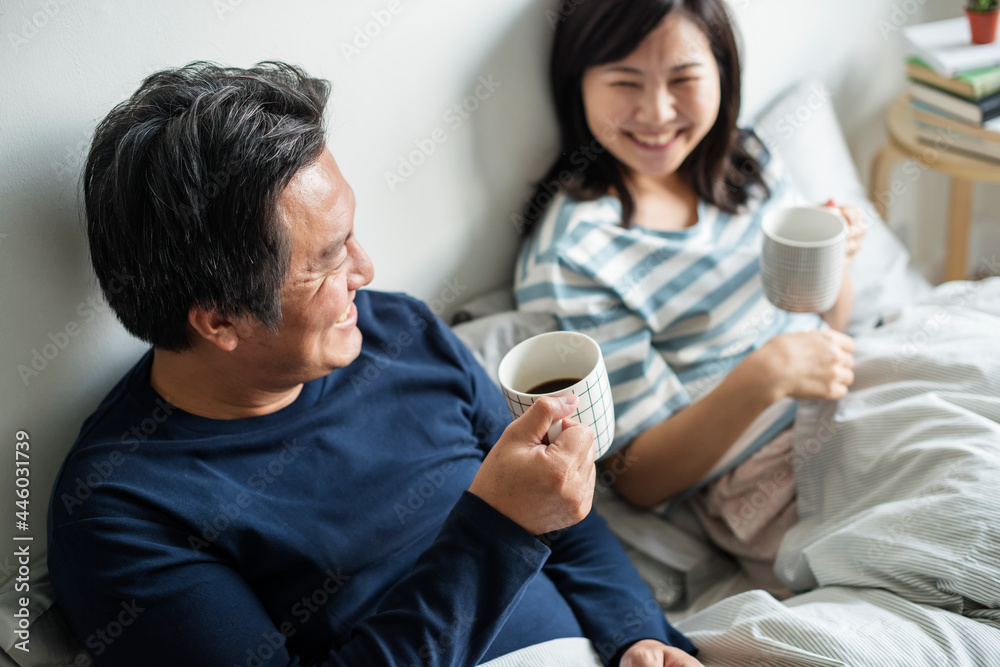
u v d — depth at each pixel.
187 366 0.81
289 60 0.96
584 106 1.21
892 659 0.80
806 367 1.08
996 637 0.81
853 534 0.93
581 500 0.75
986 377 1.01
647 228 1.22
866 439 1.04
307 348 0.79
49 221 0.84
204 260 0.71
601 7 1.09
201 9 0.88
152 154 0.70
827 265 1.03
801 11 1.48
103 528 0.75
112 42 0.83
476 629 0.76
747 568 1.16
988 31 1.41
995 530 0.84
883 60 1.70
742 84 1.44
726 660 0.90
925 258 2.04
